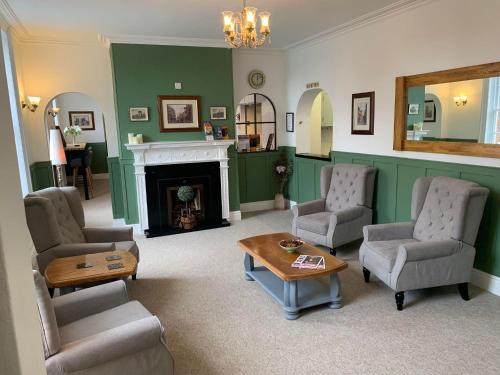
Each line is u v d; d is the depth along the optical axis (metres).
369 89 4.93
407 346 2.75
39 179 5.72
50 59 5.53
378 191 4.90
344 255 4.61
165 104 5.73
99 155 11.31
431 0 3.92
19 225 0.56
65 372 1.84
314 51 5.98
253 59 6.62
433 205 3.64
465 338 2.83
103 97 5.84
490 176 3.48
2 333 0.50
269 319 3.19
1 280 0.49
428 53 4.04
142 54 5.52
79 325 2.29
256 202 7.07
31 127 5.55
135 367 2.04
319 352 2.72
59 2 3.86
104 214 7.02
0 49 0.53
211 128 5.95
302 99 6.54
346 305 3.38
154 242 5.31
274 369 2.55
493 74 3.38
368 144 5.03
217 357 2.69
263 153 6.97
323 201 5.14
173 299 3.60
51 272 2.93
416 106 4.25
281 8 4.28
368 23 4.79
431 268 3.23
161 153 5.66
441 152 3.95
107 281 3.14
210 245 5.12
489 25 3.40
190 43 5.74
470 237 3.32
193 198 5.98
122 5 4.00
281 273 3.13
